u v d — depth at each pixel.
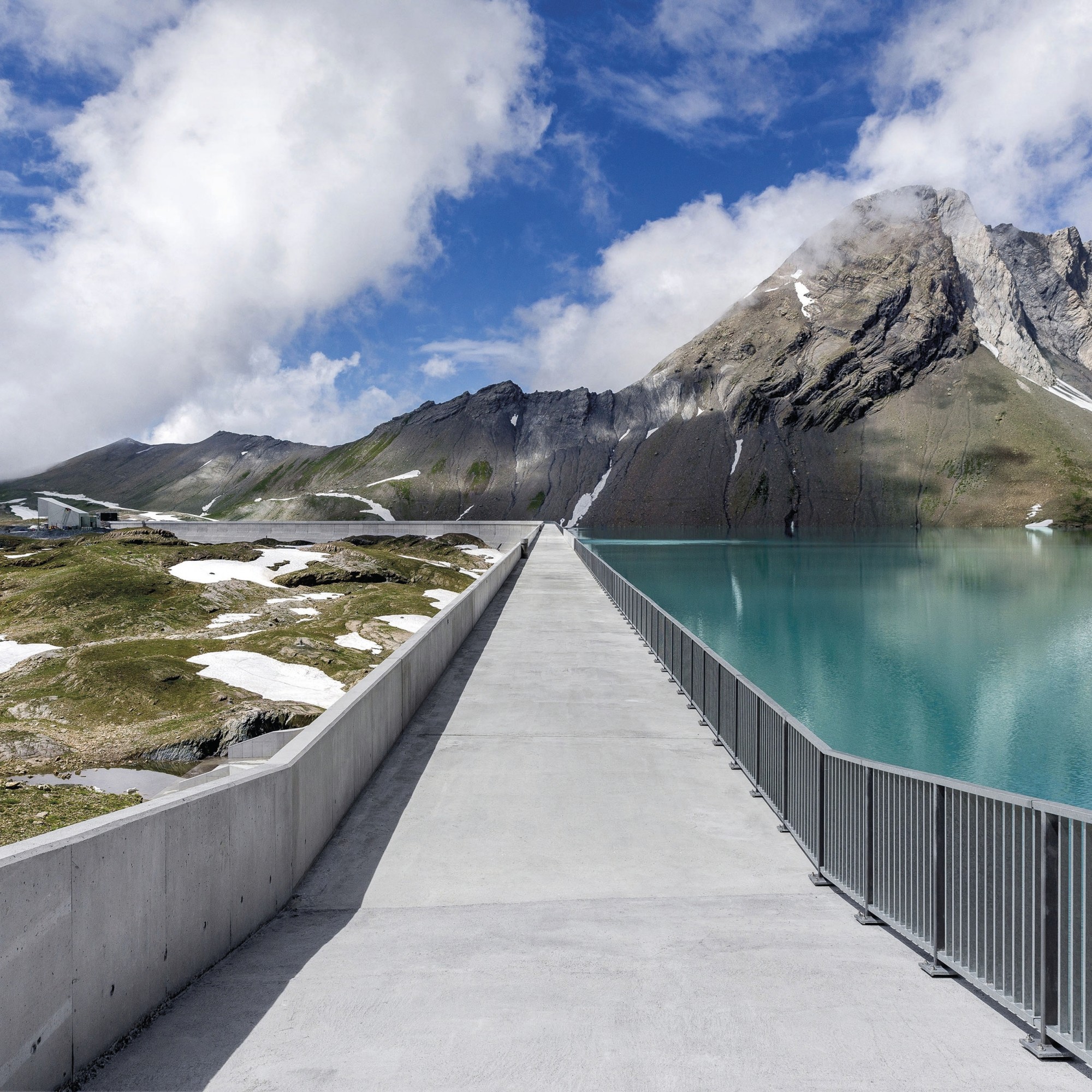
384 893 5.94
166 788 15.17
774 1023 3.70
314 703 21.62
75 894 3.27
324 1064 3.35
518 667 14.75
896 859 4.99
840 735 26.86
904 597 59.69
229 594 37.97
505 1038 3.55
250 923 5.10
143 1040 3.59
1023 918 3.67
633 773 8.96
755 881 6.16
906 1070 3.29
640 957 4.55
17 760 16.41
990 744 25.78
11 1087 2.84
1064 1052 3.42
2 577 39.72
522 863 6.54
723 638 43.34
